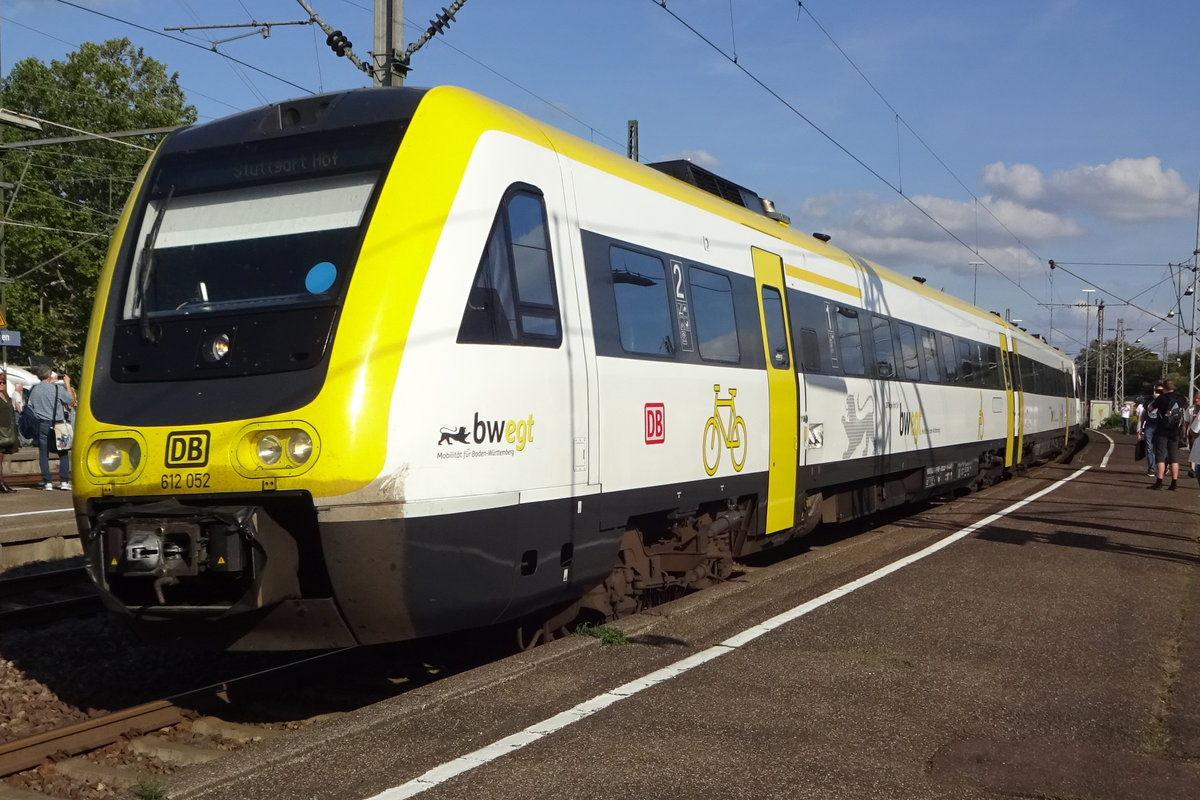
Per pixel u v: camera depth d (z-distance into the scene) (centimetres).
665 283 792
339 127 619
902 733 508
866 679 599
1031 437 2469
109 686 702
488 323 595
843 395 1150
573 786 438
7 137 4078
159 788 431
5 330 2653
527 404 616
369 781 443
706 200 900
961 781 448
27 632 816
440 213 581
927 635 707
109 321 614
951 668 625
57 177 4622
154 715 608
